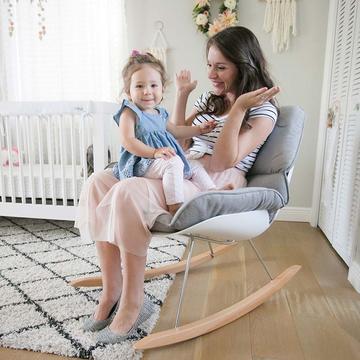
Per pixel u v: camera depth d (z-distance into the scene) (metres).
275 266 1.81
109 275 1.19
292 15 2.54
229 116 1.22
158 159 1.20
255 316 1.32
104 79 2.85
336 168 2.14
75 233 2.32
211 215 1.08
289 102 2.66
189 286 1.56
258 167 1.44
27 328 1.20
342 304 1.42
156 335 1.10
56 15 2.81
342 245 1.92
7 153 2.48
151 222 1.09
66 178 2.25
